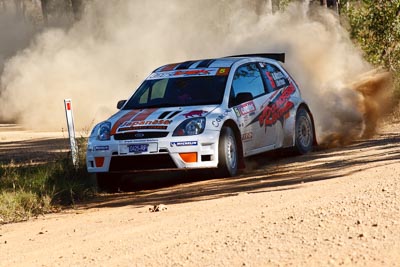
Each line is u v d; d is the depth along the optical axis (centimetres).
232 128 3519
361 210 2094
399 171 2641
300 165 3594
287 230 2003
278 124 3875
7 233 2661
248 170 3656
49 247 2294
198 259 1864
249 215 2275
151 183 3575
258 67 3938
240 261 1803
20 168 4031
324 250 1797
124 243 2164
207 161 3353
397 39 6041
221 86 3638
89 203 3244
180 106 3569
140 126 3400
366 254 1734
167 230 2248
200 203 2764
